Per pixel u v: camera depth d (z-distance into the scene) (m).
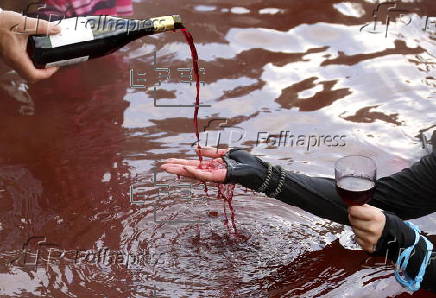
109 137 6.30
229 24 8.26
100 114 6.64
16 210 5.36
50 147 6.16
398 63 7.50
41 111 6.70
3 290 4.58
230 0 8.84
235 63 7.52
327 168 5.82
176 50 7.74
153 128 6.43
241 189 5.62
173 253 4.91
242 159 4.66
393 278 4.72
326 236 5.11
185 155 6.02
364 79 7.22
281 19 8.38
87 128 6.43
